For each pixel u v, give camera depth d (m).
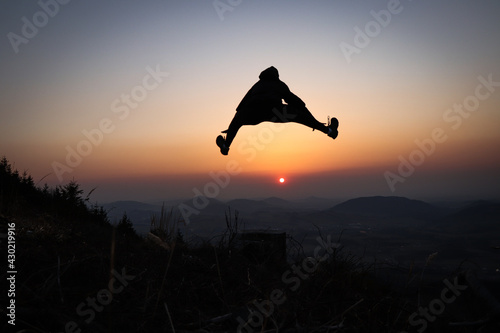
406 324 2.75
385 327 2.69
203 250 4.04
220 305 2.84
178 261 3.60
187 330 2.33
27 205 6.05
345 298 3.03
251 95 4.25
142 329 2.29
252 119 4.23
